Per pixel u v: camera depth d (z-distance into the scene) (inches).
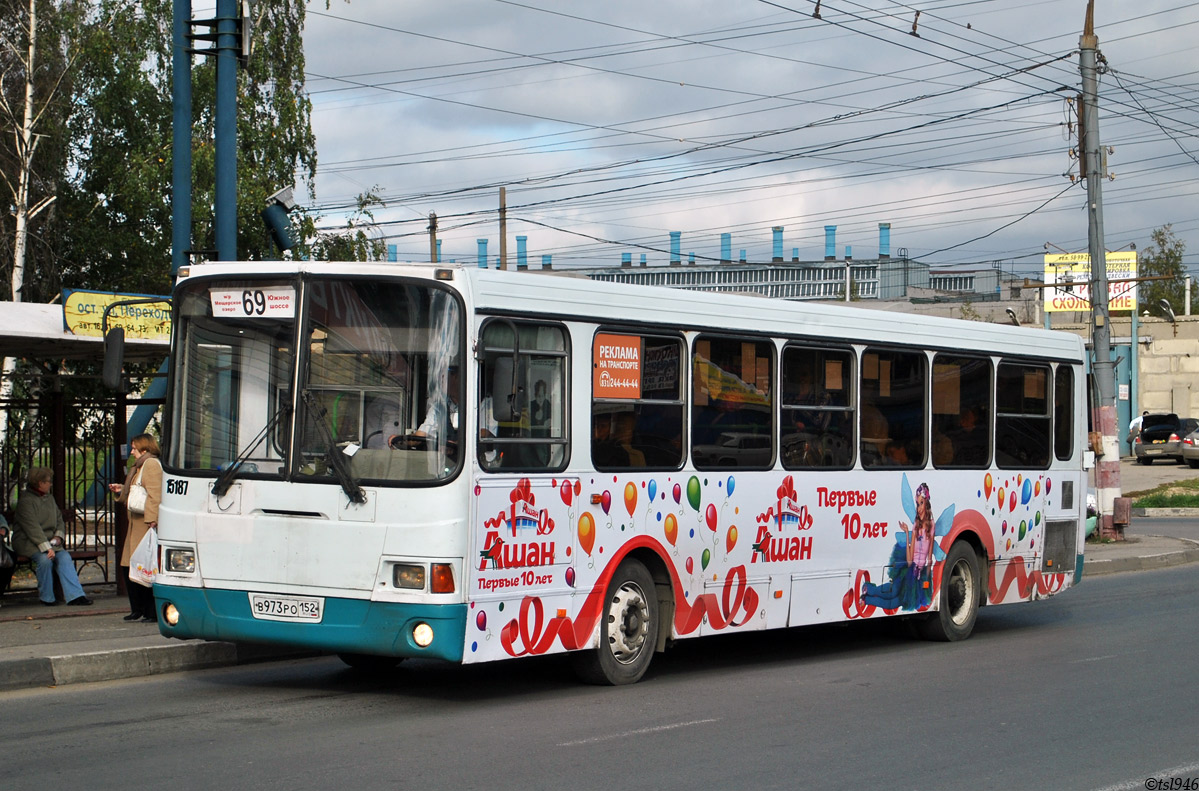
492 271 348.8
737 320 427.8
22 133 1167.0
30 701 355.9
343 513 338.3
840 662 457.4
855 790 269.7
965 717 352.2
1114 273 2226.9
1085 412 596.1
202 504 354.6
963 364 524.1
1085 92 926.4
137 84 1221.1
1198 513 1264.8
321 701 361.4
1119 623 567.8
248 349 354.9
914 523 495.8
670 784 271.3
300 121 1305.4
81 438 592.4
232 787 262.1
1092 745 318.0
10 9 1194.6
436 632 329.1
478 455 339.6
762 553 433.1
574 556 368.8
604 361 381.7
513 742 309.0
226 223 515.8
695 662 454.3
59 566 517.0
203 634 354.3
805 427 452.8
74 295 505.7
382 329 343.0
